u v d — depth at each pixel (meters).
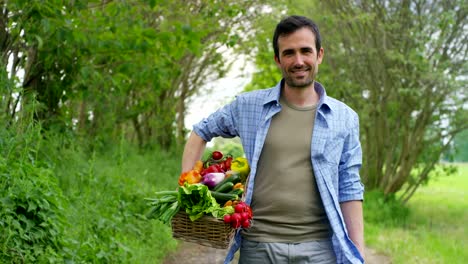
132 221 8.38
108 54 8.98
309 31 3.34
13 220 4.96
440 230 10.85
